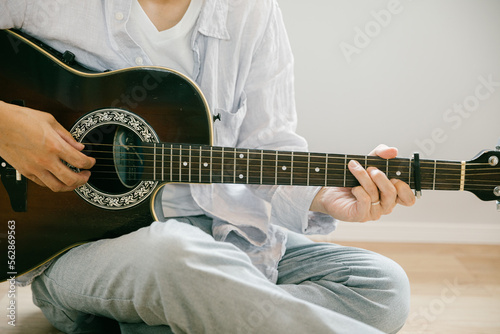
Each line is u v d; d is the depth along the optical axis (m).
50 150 1.05
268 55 1.38
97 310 1.06
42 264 1.15
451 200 2.68
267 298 0.88
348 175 1.22
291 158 1.21
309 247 1.35
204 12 1.26
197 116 1.17
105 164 1.17
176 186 1.29
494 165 1.25
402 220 2.69
